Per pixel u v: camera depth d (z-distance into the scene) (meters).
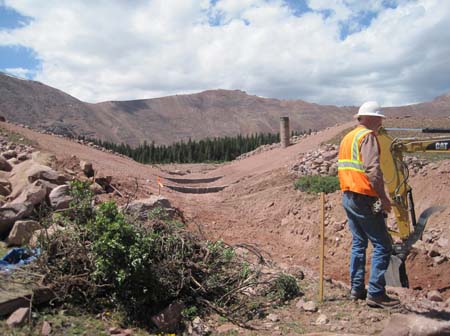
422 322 4.34
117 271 5.02
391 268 6.63
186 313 5.23
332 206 11.91
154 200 9.02
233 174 23.94
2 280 4.88
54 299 4.86
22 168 9.46
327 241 10.48
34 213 7.18
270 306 5.57
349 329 4.86
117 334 4.54
